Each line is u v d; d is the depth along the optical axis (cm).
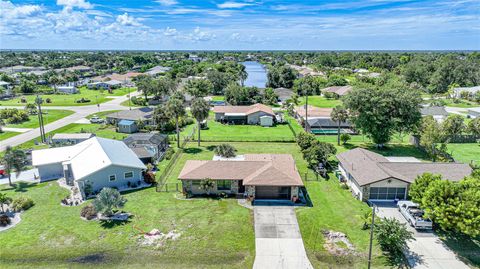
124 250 2898
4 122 7794
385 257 2773
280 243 2992
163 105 7756
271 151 5806
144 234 3133
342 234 3102
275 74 14712
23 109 9425
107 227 3256
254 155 4812
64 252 2869
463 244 2934
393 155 5478
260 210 3606
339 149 5906
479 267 2628
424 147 5662
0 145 6072
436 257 2756
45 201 3841
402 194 3759
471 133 6400
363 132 5806
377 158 4428
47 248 2922
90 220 3394
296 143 6334
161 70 19012
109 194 3394
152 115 7519
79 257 2812
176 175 4659
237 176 3947
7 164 4281
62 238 3072
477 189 2900
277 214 3516
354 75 16862
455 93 11538
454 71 13000
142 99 10756
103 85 14225
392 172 3909
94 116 8612
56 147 5316
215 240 3041
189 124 8025
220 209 3631
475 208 2648
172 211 3584
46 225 3300
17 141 6384
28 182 4444
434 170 3966
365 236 3089
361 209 3616
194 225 3294
